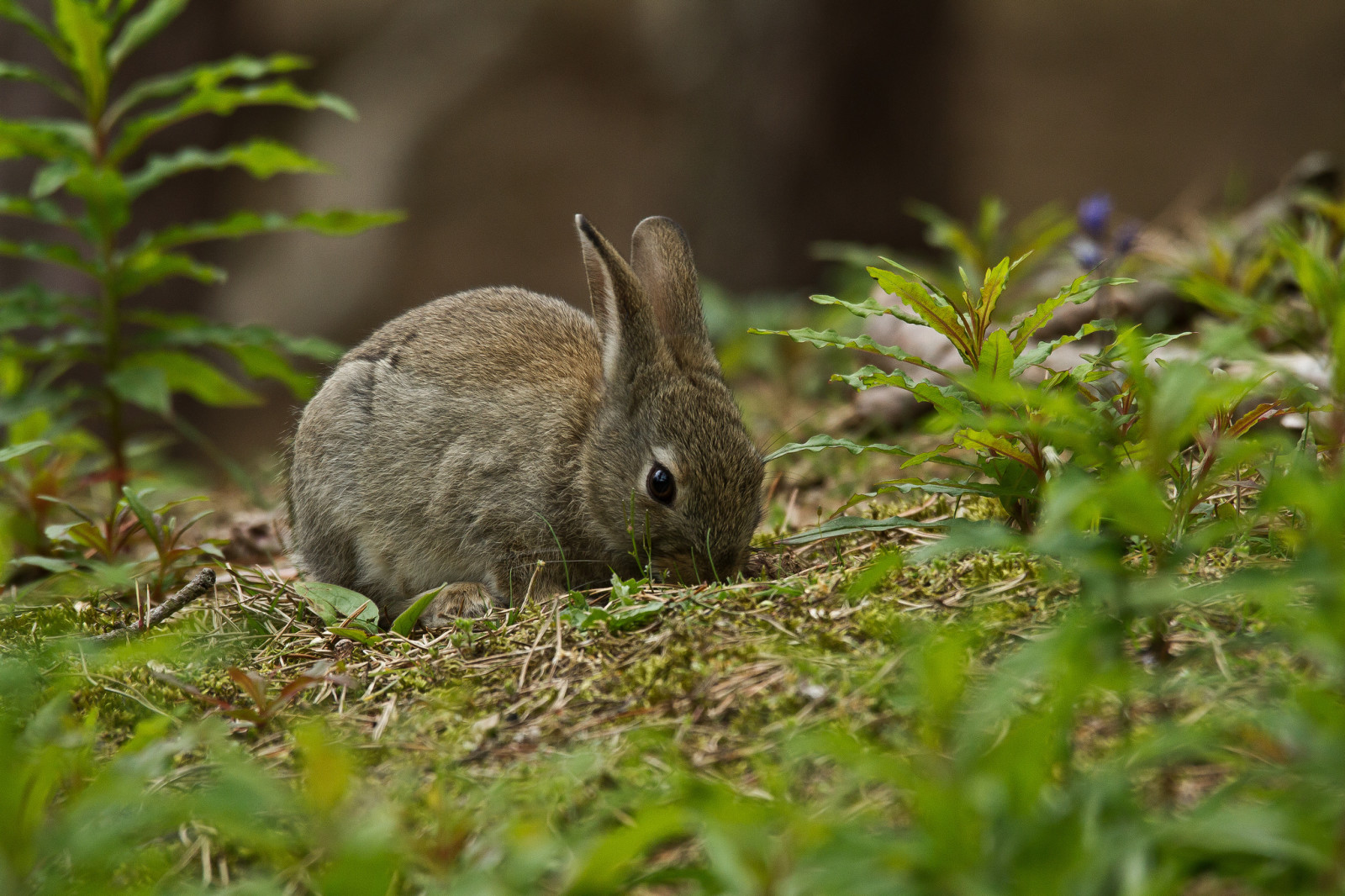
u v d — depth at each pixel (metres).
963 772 4.57
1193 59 44.19
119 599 9.80
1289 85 43.19
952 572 7.38
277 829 5.71
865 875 4.19
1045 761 4.76
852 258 16.56
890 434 12.83
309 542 10.98
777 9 26.55
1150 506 5.21
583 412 10.06
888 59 26.64
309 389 12.97
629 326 9.62
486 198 38.81
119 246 25.47
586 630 7.48
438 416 10.26
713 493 9.12
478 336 10.68
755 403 16.38
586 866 4.39
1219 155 41.59
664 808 4.68
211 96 12.04
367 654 8.05
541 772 5.89
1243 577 5.18
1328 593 4.91
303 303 35.31
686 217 28.95
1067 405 5.81
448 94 38.59
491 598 9.88
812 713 6.07
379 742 6.54
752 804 5.19
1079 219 12.66
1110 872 4.20
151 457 16.80
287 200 36.84
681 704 6.42
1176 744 4.67
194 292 26.53
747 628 7.09
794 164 27.06
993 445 7.25
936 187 27.78
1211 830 4.10
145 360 12.99
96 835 4.96
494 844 5.07
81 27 12.40
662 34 36.84
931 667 4.89
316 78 38.62
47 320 12.45
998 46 44.16
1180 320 12.51
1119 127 42.94
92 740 6.49
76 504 13.39
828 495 11.55
